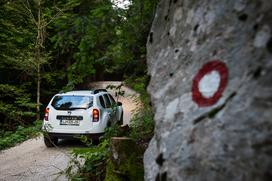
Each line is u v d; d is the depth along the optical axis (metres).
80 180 5.63
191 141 2.30
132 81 5.36
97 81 26.77
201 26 2.71
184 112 2.51
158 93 2.98
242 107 2.01
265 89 1.92
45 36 16.44
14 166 9.12
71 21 4.68
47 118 10.66
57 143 11.46
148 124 5.96
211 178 2.07
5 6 16.36
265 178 1.77
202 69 2.50
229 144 2.00
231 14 2.42
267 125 1.83
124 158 4.80
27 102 16.30
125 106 17.27
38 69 17.09
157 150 2.74
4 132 14.71
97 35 4.64
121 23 4.77
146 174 2.86
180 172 2.30
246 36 2.21
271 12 2.09
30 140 12.80
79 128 10.48
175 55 2.95
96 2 4.94
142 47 4.91
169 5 3.44
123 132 5.97
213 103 2.29
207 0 2.76
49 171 8.31
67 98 10.80
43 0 15.95
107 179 4.89
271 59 1.97
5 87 15.84
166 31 3.30
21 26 17.09
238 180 1.91
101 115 10.62
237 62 2.21
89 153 5.82
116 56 4.91
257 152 1.84
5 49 16.67
